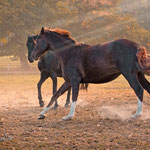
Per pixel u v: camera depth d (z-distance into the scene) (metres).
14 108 13.93
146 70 9.43
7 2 57.25
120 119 10.40
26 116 11.75
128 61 9.68
